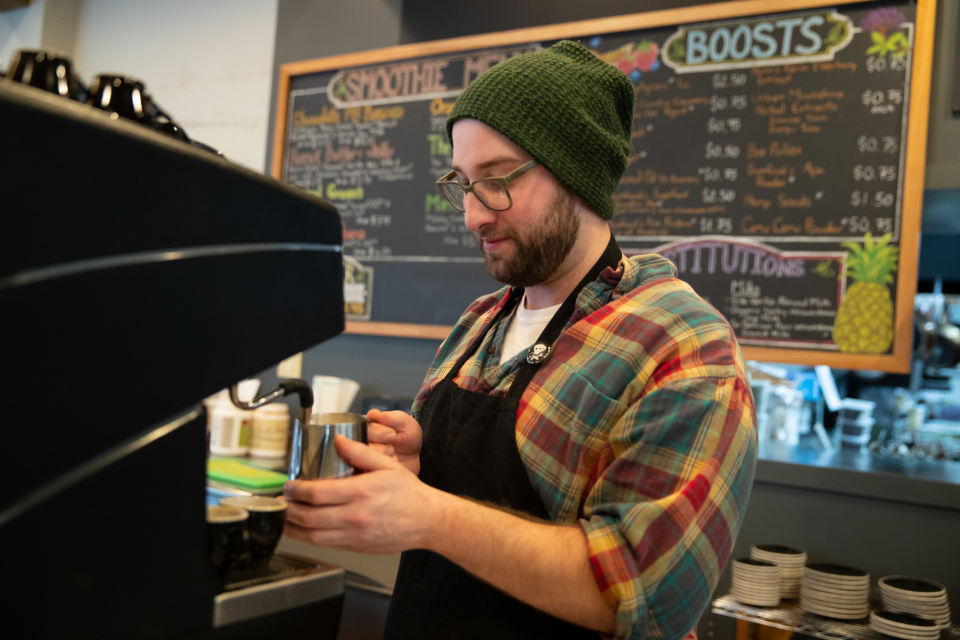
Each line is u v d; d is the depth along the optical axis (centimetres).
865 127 187
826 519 182
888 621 148
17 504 47
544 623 87
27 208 47
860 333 186
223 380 60
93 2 323
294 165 273
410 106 251
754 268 198
